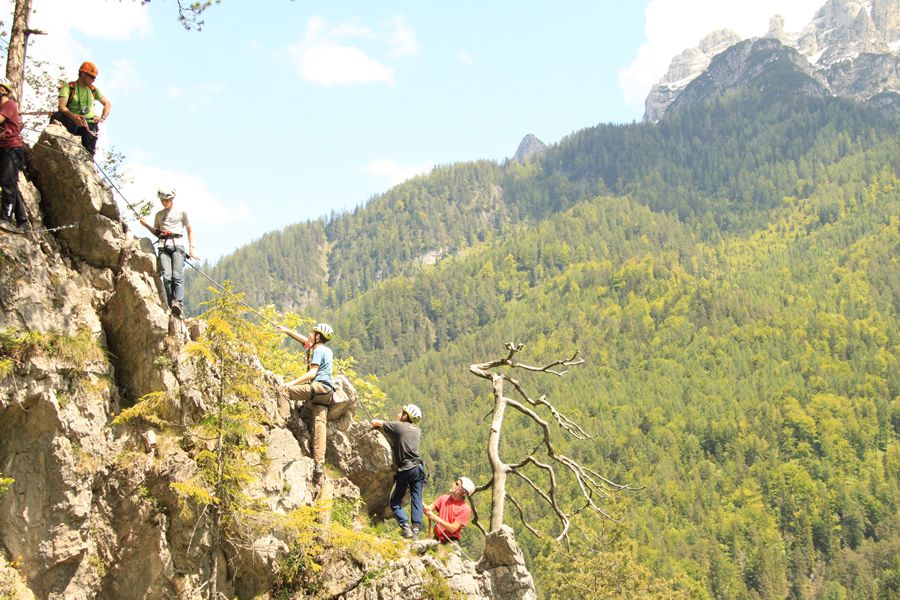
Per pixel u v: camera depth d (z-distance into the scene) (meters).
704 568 136.50
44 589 11.86
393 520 16.52
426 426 191.38
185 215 15.18
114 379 13.41
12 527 11.77
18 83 15.93
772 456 187.12
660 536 141.25
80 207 13.90
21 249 12.93
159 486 12.52
